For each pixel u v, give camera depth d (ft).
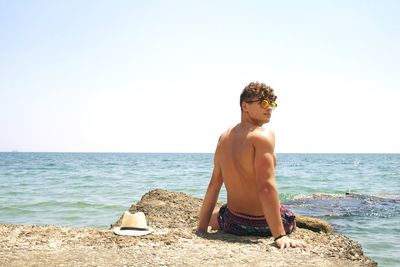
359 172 145.18
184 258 12.85
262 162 14.60
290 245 14.32
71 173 119.96
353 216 40.81
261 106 15.17
